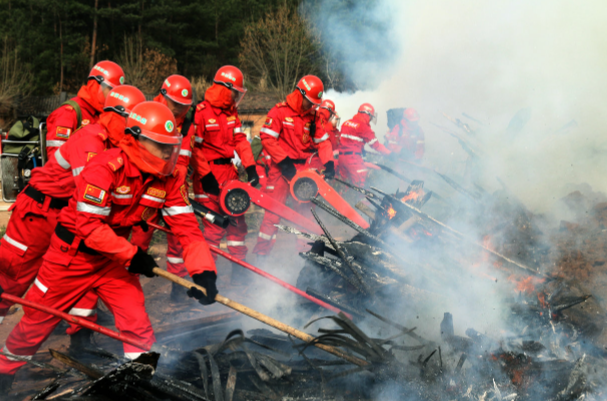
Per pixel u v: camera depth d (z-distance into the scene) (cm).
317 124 639
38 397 255
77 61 3406
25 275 360
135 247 280
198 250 298
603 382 297
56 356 277
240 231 545
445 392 280
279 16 2567
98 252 289
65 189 346
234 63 3834
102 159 276
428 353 324
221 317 424
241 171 647
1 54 3177
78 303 316
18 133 513
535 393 281
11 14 3438
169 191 302
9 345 296
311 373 299
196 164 509
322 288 420
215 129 527
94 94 423
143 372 256
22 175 512
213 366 279
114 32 3612
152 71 3166
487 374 297
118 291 297
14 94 2694
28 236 349
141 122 272
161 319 451
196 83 2998
